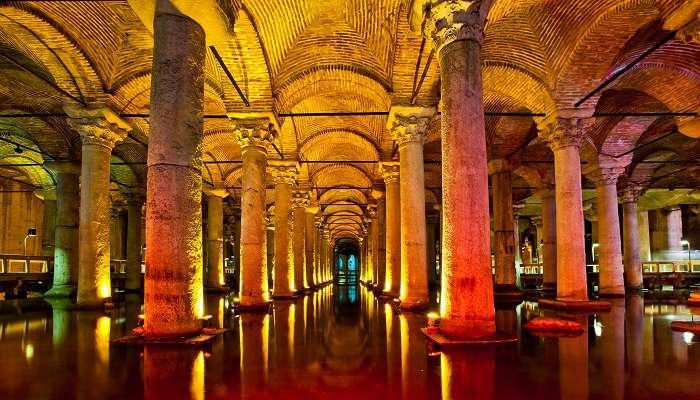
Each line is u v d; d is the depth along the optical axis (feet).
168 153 22.54
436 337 23.49
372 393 14.39
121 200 99.96
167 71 22.91
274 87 43.14
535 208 112.37
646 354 20.35
